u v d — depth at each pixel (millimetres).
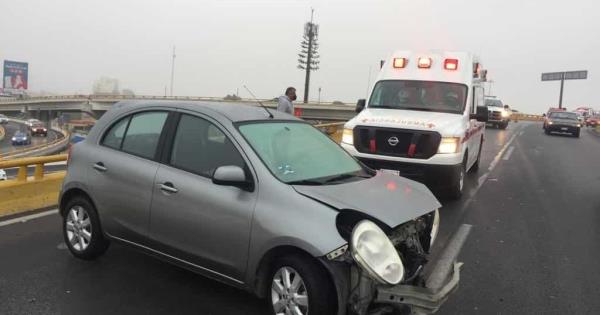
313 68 86812
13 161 7359
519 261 5770
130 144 4988
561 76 111625
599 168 14125
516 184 10961
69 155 5461
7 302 4348
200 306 4375
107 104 102750
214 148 4398
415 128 8211
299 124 5086
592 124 52125
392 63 10359
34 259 5379
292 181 4055
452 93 9539
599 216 8047
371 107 9672
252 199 3994
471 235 6805
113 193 4895
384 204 3902
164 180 4508
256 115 4746
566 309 4523
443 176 8211
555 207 8656
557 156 17141
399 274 3543
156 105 4945
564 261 5797
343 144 8758
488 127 35469
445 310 4441
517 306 4562
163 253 4582
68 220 5430
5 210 7207
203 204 4215
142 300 4465
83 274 5008
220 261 4148
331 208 3707
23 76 147000
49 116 118062
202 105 4723
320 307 3650
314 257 3658
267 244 3824
